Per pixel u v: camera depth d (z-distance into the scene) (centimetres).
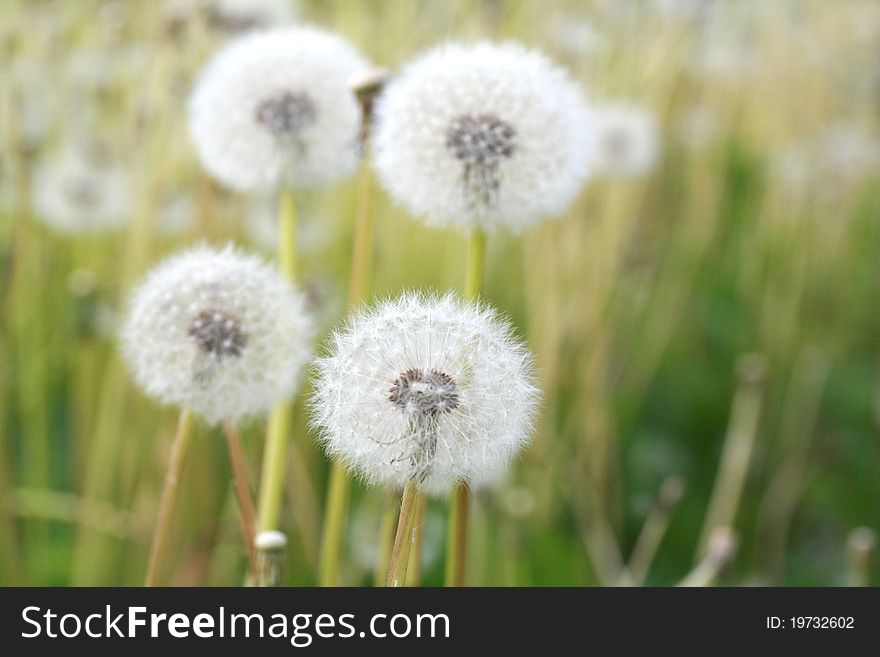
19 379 50
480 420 26
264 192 37
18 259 46
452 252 53
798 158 77
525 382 27
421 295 28
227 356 30
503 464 26
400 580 26
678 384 64
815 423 62
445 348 27
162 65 47
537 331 53
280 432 34
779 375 63
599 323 56
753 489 55
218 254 33
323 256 57
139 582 44
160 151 48
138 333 31
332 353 27
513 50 34
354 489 49
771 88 83
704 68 72
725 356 68
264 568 28
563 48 54
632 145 56
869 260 83
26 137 49
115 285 51
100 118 56
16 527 47
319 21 57
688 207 73
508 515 42
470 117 32
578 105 34
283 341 31
